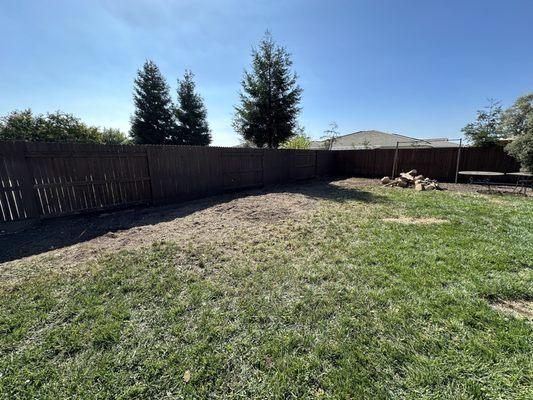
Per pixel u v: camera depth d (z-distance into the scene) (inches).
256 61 550.9
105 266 123.9
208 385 60.9
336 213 231.0
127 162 243.8
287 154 468.1
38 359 68.3
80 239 163.9
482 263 125.0
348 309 90.4
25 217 185.8
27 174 184.9
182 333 78.5
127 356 69.4
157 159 266.5
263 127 588.1
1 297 97.0
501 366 65.2
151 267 124.1
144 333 78.5
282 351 71.2
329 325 82.2
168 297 98.1
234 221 207.2
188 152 297.0
